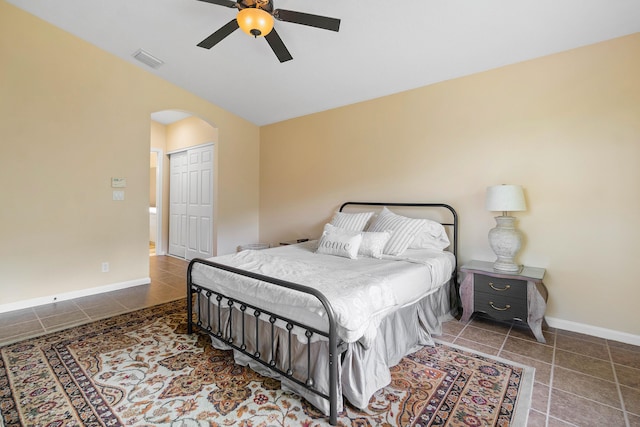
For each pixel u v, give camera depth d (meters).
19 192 2.81
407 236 2.82
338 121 3.91
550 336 2.35
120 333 2.36
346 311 1.45
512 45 2.43
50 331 2.38
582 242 2.37
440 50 2.59
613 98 2.24
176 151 5.50
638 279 2.18
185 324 2.54
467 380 1.77
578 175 2.37
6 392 1.62
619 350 2.12
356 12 2.28
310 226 4.26
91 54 3.19
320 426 1.40
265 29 1.89
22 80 2.79
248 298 1.85
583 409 1.52
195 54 3.17
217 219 4.49
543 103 2.51
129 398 1.59
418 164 3.21
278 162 4.70
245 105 4.24
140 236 3.66
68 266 3.12
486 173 2.79
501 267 2.46
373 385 1.60
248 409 1.51
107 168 3.35
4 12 2.68
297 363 1.66
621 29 2.14
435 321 2.36
